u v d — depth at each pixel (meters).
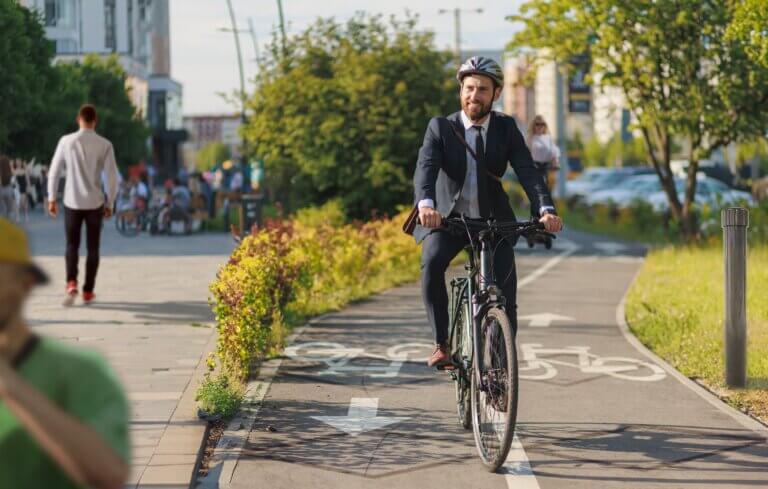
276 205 31.00
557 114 51.25
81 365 3.17
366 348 13.37
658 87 30.69
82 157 16.39
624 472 7.80
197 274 22.70
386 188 29.06
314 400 10.23
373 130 28.58
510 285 8.32
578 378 11.51
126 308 16.59
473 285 8.48
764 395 10.52
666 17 28.72
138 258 27.39
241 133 30.48
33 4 61.19
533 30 30.61
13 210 19.83
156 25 121.06
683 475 7.73
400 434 8.94
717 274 22.30
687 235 32.06
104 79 82.25
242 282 11.27
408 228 8.75
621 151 122.44
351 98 28.56
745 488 7.41
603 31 29.38
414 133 28.44
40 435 2.99
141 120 84.81
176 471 7.46
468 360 8.38
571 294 19.94
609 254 30.56
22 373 3.12
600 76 30.97
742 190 49.16
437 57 29.08
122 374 11.12
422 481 7.58
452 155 8.46
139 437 8.41
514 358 7.38
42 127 56.91
